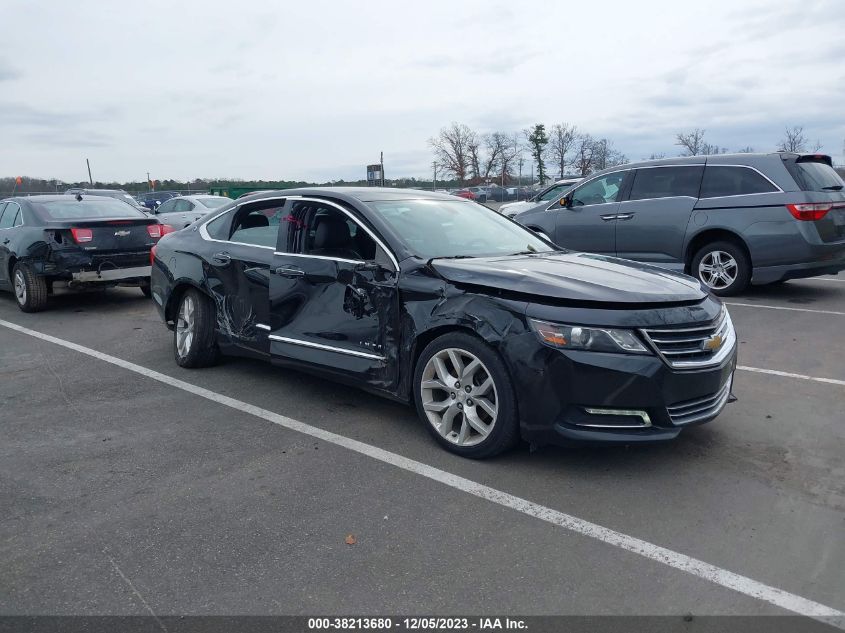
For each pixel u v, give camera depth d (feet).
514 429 12.63
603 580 9.50
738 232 29.14
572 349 11.84
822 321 24.93
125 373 20.04
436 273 13.80
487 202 145.48
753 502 11.64
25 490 12.44
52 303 33.14
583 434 11.94
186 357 19.93
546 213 35.22
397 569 9.80
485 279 13.05
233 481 12.71
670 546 10.33
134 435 15.08
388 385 14.56
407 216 16.01
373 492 12.16
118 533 10.89
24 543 10.64
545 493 12.03
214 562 10.03
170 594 9.29
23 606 9.05
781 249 28.22
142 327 26.94
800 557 10.01
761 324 24.68
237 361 21.12
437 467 13.14
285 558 10.12
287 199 17.21
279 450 14.11
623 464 13.15
